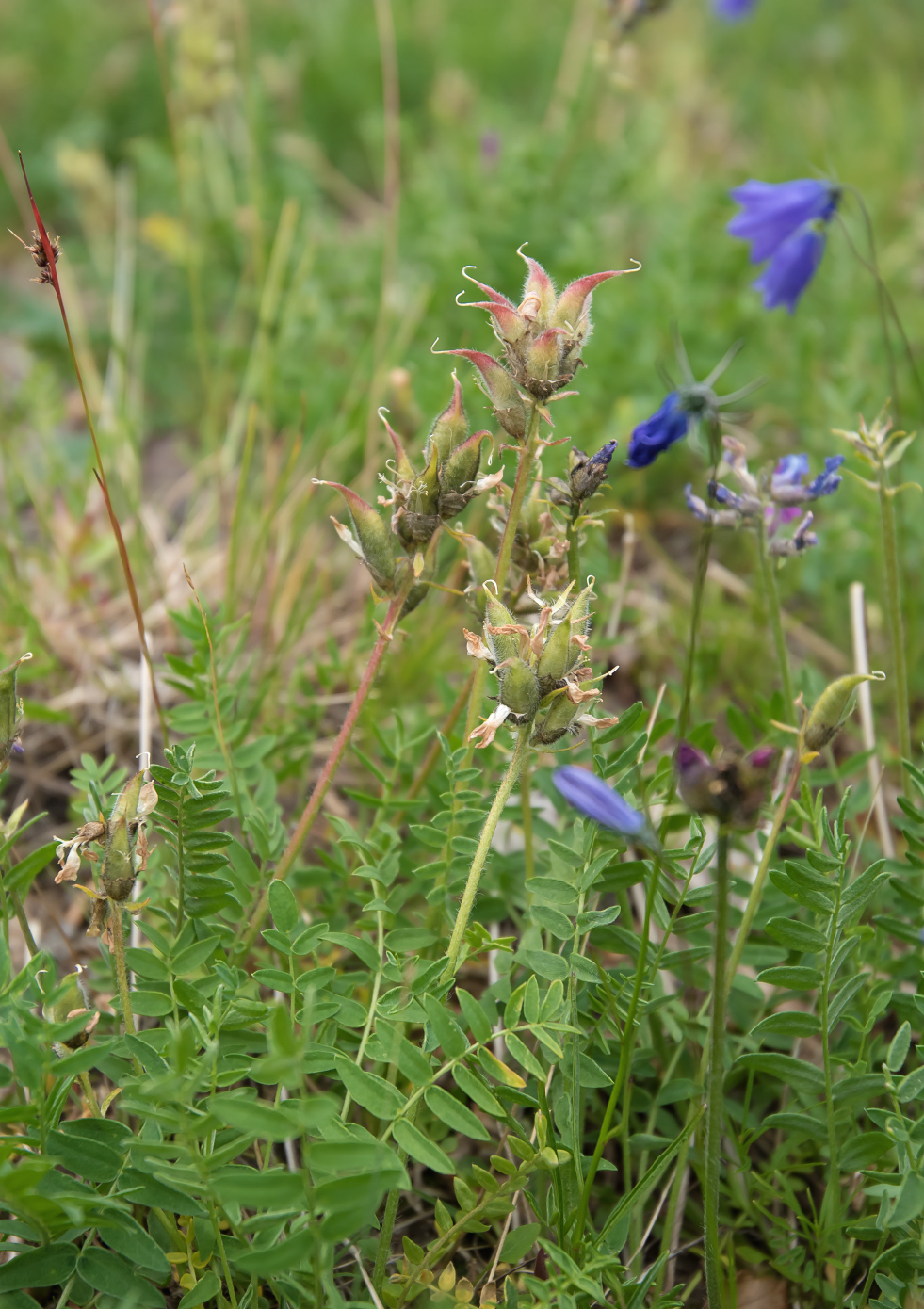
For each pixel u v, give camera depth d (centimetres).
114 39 116
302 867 47
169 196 90
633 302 75
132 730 56
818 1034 41
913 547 62
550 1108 41
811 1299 43
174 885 45
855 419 62
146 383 83
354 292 81
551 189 85
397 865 44
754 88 124
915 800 48
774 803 45
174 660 47
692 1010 46
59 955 49
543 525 44
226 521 69
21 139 107
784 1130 45
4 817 53
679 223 80
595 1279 40
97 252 89
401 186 99
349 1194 36
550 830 46
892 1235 42
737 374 75
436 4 130
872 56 127
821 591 61
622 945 43
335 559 65
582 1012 43
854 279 79
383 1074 44
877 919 43
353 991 45
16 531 60
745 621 60
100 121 106
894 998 43
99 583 62
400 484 41
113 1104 43
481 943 41
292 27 119
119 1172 39
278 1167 38
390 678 56
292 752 54
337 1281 42
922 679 58
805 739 40
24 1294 38
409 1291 40
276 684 55
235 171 95
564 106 96
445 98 100
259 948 47
